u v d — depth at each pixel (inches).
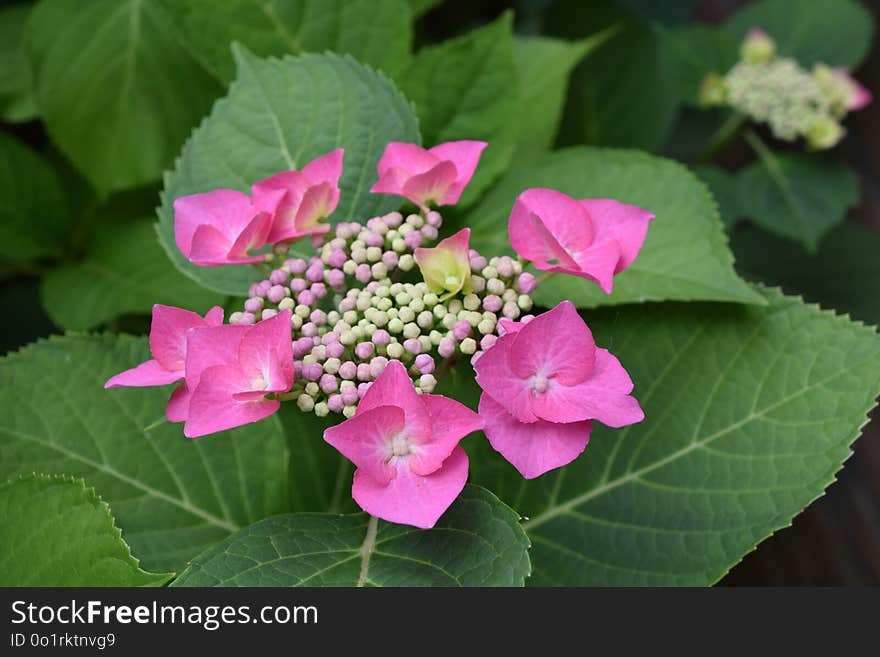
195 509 19.9
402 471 16.4
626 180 20.6
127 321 24.9
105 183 24.7
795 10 31.2
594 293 19.6
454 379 18.9
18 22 27.8
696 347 19.7
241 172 20.3
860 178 33.8
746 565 32.2
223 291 19.5
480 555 17.1
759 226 30.7
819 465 18.6
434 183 18.5
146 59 24.5
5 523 17.9
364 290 18.1
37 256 25.9
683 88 30.6
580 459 20.1
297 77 20.6
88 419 19.8
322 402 17.4
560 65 24.2
